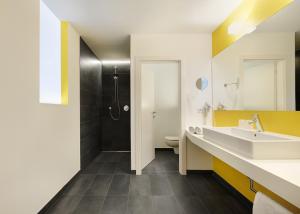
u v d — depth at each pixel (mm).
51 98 2441
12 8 1438
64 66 2584
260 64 1957
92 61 3893
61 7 2225
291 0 1552
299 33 1496
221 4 2225
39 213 1823
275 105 1774
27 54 1622
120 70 4836
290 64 1599
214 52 2975
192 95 3055
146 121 3539
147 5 2203
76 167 2889
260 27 1913
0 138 1311
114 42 3404
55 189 2168
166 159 3977
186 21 2627
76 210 1990
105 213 1940
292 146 1352
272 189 1044
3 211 1338
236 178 2352
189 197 2299
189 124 3057
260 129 1955
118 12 2357
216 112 2936
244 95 2244
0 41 1313
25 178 1592
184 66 3051
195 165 3094
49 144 2021
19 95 1516
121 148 4859
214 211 1992
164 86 4844
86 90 3451
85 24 2689
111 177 2949
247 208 2057
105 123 4836
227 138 1724
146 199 2236
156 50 3037
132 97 3049
